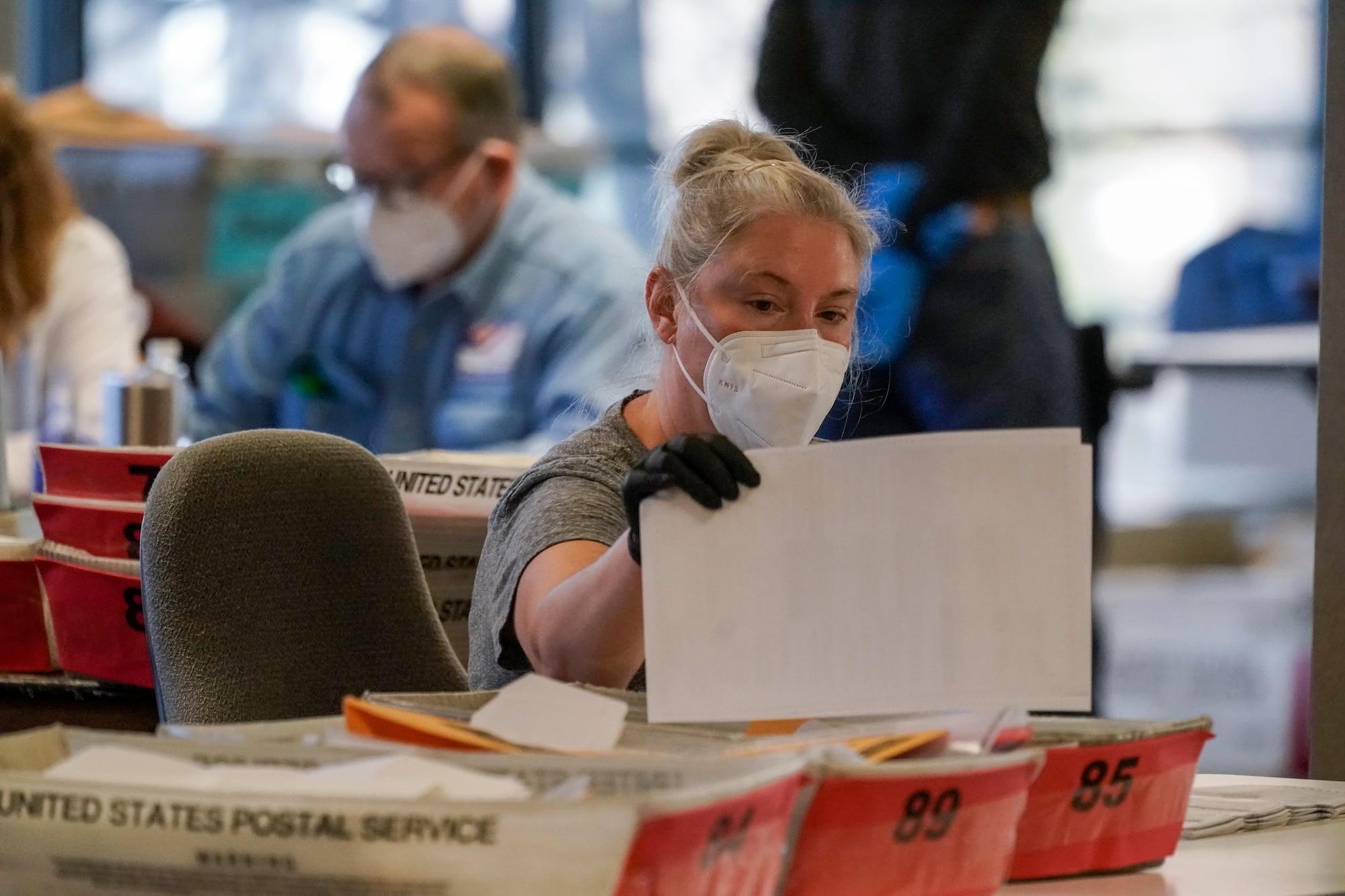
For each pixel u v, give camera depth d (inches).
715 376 222.7
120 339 505.0
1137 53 748.0
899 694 148.5
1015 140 575.5
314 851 116.5
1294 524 759.1
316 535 239.3
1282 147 754.2
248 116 705.6
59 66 724.0
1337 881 159.9
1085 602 148.1
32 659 282.4
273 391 606.2
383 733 147.2
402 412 581.6
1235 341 759.7
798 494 151.8
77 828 120.6
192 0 714.8
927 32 579.5
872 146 588.1
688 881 118.6
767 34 604.4
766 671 151.1
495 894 115.2
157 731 148.9
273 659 233.6
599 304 569.3
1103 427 600.4
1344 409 223.3
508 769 133.0
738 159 231.5
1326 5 224.8
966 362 553.3
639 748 151.9
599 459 233.9
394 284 580.7
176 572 229.9
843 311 229.8
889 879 135.0
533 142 706.8
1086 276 756.0
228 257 673.0
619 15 710.5
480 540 306.5
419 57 569.9
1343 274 222.4
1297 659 716.7
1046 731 159.5
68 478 279.9
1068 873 158.1
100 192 679.7
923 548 149.3
